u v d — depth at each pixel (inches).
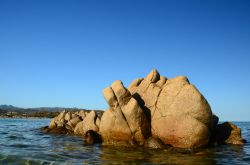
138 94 1015.6
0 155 682.8
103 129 960.9
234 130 1023.6
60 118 1630.2
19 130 1718.8
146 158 692.7
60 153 755.4
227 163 646.5
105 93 960.9
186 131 850.1
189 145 852.0
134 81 1109.1
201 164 628.4
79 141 1091.3
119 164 617.3
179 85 903.1
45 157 679.7
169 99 904.3
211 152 795.4
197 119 859.4
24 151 768.9
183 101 872.3
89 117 1212.5
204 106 860.0
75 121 1517.0
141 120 909.2
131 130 912.9
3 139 1095.0
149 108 953.5
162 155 737.6
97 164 613.3
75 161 642.2
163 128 886.4
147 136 922.1
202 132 850.1
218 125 1053.2
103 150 823.1
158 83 1002.1
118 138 933.2
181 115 864.3
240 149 860.0
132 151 802.8
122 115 924.6
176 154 754.2
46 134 1428.4
